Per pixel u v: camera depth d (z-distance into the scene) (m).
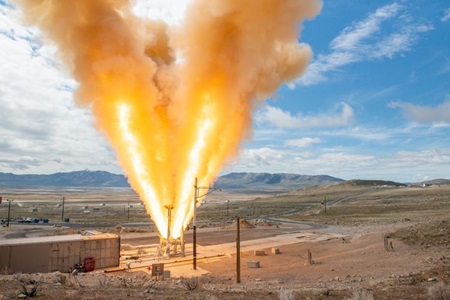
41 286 18.80
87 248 35.34
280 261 41.81
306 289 21.22
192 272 35.59
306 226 85.50
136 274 34.44
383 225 76.44
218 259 43.12
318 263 38.50
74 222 103.69
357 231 70.06
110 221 107.06
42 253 32.69
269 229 78.00
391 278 24.59
